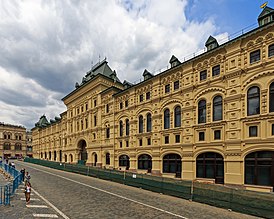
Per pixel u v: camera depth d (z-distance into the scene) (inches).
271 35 765.3
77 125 2108.8
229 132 862.5
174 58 1224.8
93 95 1850.4
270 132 741.3
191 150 1007.6
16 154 4183.1
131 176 957.2
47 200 641.0
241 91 839.7
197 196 650.8
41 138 3321.9
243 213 530.0
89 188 865.5
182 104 1083.9
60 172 1545.3
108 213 516.4
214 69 964.6
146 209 557.3
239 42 858.1
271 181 724.0
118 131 1535.4
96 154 1738.4
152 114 1254.3
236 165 824.3
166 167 1144.8
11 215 485.1
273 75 751.7
